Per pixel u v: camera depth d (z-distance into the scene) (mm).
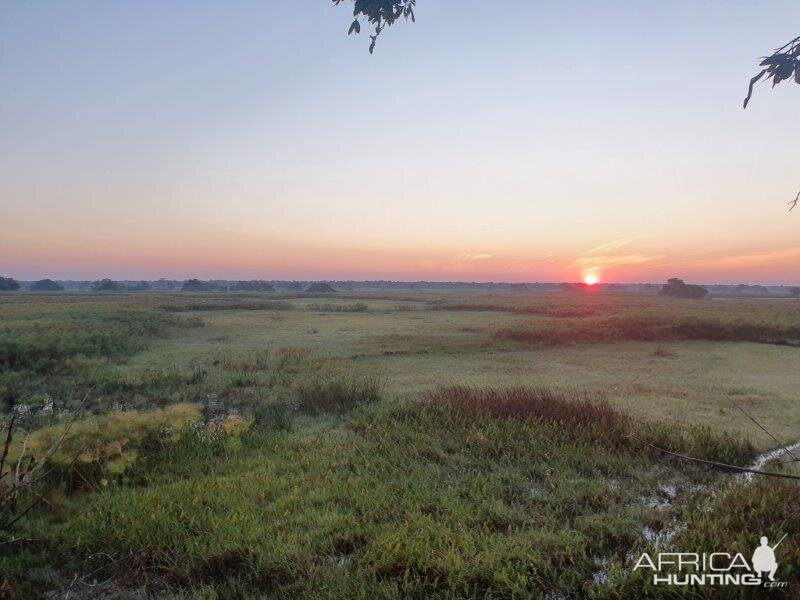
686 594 3197
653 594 3227
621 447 6434
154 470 5719
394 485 5258
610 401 9719
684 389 11094
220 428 7160
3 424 7668
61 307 33875
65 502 4781
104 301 47031
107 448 5523
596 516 4473
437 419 7652
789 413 8773
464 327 27703
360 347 19016
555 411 7633
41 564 3824
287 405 9227
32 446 5238
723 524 4129
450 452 6473
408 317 36906
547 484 5340
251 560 3756
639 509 4652
